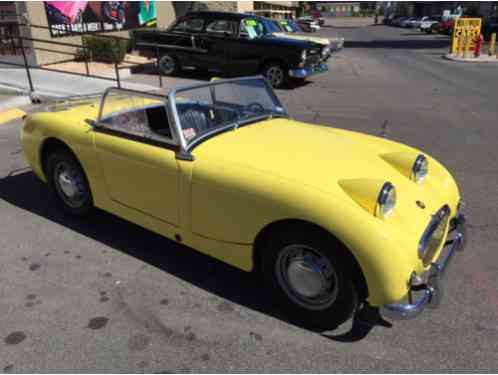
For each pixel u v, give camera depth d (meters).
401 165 3.10
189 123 3.27
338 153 3.16
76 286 3.22
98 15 15.62
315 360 2.57
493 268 3.51
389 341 2.72
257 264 3.18
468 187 5.18
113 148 3.47
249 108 3.91
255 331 2.80
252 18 12.66
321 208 2.48
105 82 11.59
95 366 2.50
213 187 2.90
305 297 2.79
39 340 2.69
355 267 2.52
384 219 2.48
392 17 76.06
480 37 21.02
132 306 3.01
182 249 3.74
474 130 7.81
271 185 2.68
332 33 46.53
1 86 9.98
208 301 3.08
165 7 20.53
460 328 2.84
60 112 4.25
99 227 4.08
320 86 12.62
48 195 4.76
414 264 2.46
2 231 3.98
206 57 12.80
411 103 10.21
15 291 3.15
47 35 13.13
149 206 3.39
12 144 6.48
